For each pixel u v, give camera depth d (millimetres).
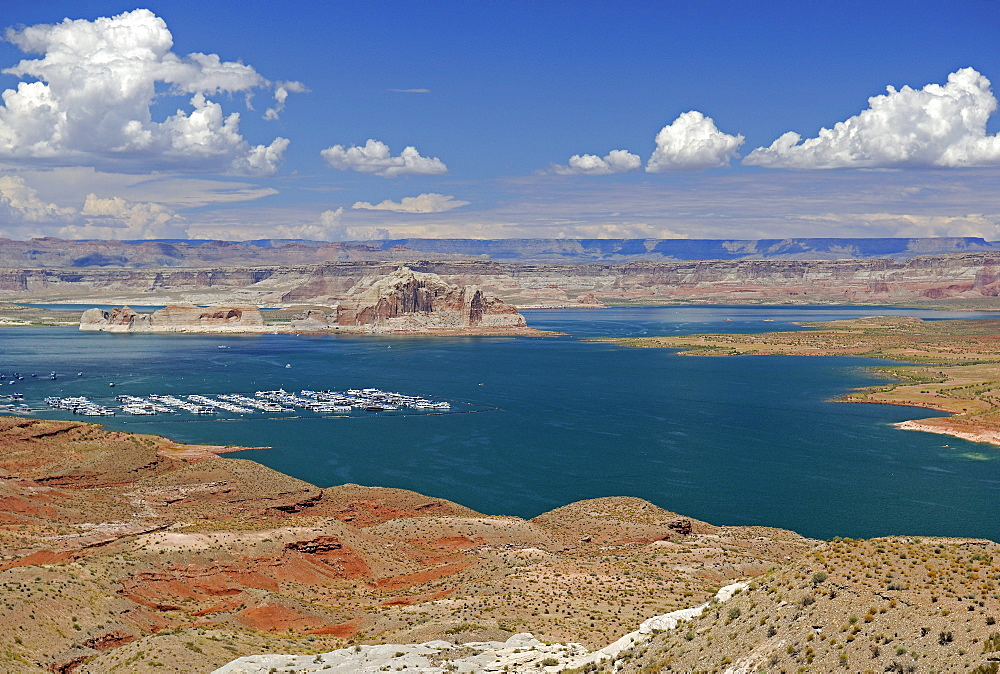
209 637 76062
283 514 137375
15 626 74438
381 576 106938
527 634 75438
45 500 131125
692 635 61344
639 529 127125
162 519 127125
